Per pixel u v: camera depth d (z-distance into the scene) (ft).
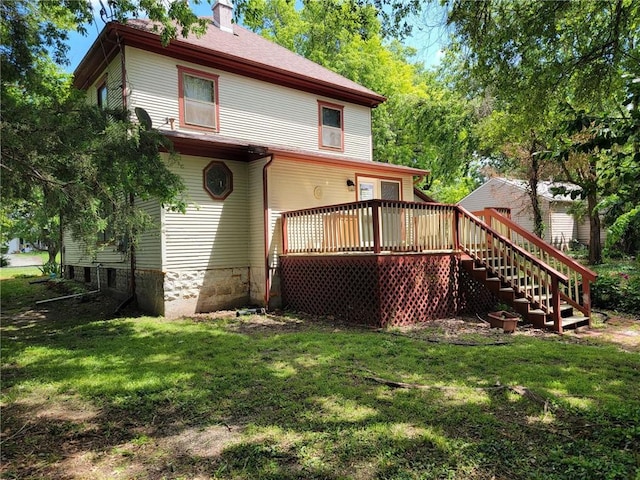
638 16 15.85
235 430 10.66
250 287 31.76
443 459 8.89
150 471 8.91
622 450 9.02
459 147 65.16
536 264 23.22
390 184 41.16
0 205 15.25
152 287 28.96
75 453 9.73
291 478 8.40
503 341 19.62
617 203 10.93
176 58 32.14
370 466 8.71
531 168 46.39
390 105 72.33
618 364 15.47
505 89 18.72
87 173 15.80
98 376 14.96
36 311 30.89
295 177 32.50
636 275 34.88
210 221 29.91
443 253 26.07
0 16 15.67
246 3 20.76
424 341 19.72
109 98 32.71
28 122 14.37
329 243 26.78
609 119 10.34
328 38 35.65
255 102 36.29
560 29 16.79
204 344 19.72
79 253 43.62
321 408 11.79
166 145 20.11
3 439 10.44
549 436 9.77
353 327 23.75
